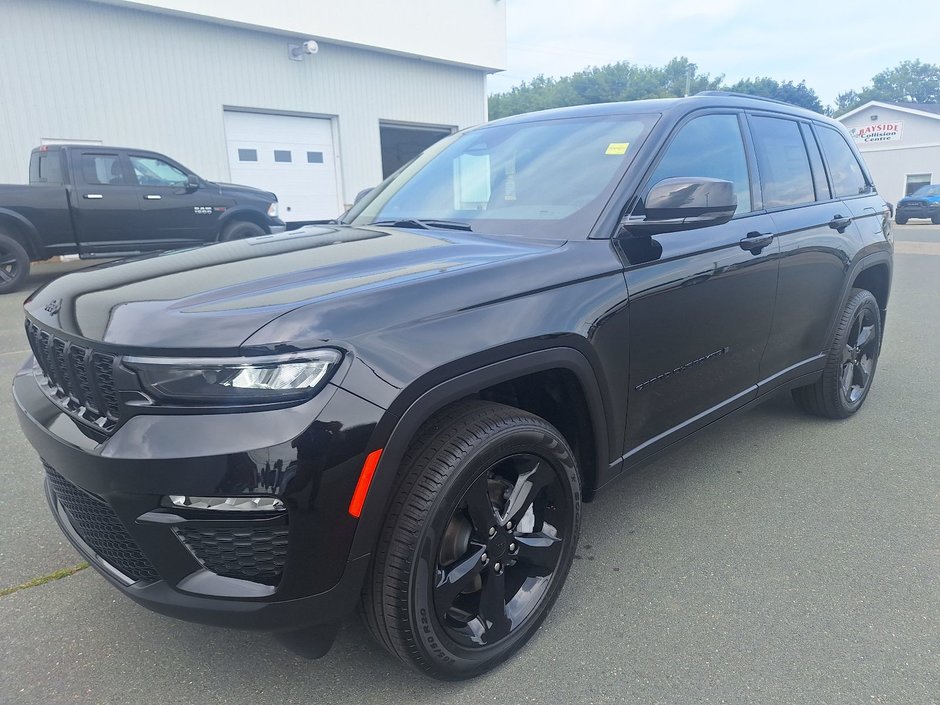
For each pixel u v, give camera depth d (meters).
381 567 1.78
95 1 12.45
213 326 1.63
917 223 30.16
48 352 1.95
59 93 12.34
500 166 2.98
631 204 2.51
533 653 2.17
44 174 9.73
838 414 4.20
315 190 16.47
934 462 3.63
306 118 16.03
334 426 1.62
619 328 2.35
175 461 1.58
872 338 4.33
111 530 1.82
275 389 1.60
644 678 2.06
